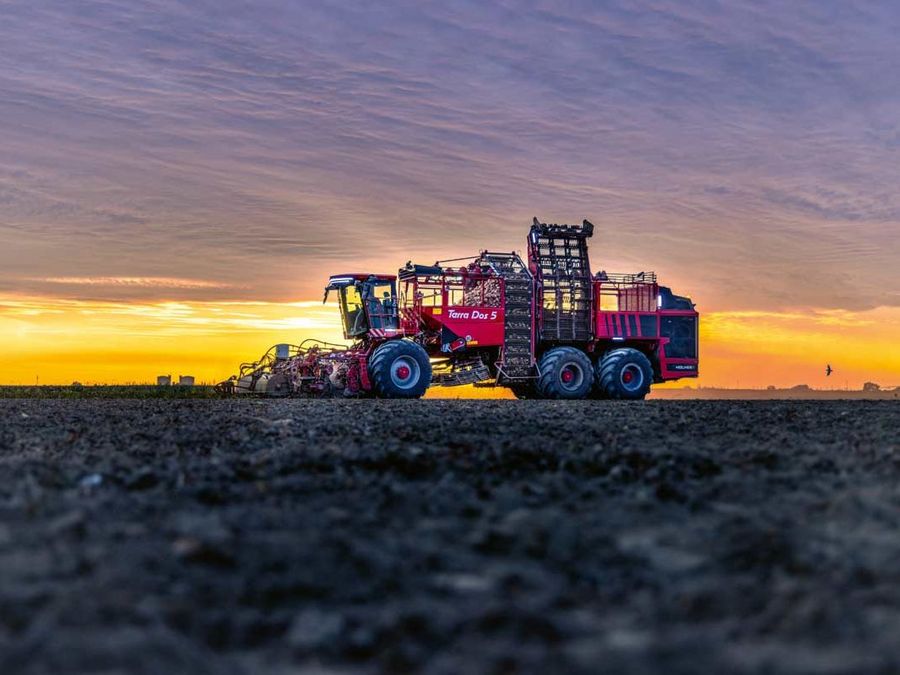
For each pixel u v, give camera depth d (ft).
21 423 39.11
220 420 39.17
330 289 76.28
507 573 12.55
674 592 11.87
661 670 9.11
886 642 9.84
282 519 15.67
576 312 82.38
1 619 10.32
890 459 24.20
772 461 23.53
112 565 12.58
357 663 9.48
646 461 23.13
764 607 11.19
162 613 10.59
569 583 12.34
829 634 10.13
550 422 36.86
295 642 9.93
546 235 81.82
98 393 78.33
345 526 15.26
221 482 19.88
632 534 15.01
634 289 84.94
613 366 81.20
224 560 12.86
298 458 23.26
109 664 9.09
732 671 9.05
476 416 40.93
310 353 74.84
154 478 20.11
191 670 9.07
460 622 10.62
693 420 39.24
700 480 20.62
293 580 12.05
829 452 25.95
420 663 9.43
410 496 18.02
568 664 9.33
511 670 9.20
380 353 70.33
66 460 24.35
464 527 15.42
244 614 10.76
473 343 77.10
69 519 15.21
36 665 9.04
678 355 86.17
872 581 12.13
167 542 13.94
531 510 16.93
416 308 75.66
